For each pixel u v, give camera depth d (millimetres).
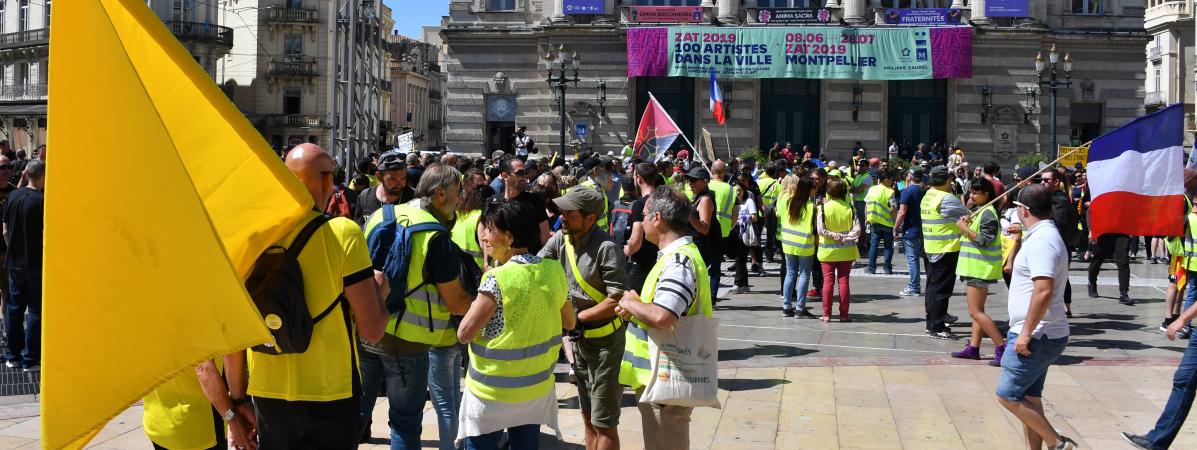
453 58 44469
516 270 6047
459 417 6676
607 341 7008
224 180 4520
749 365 11516
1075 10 43781
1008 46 42969
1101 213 10758
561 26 43156
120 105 3730
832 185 14633
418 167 13305
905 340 13305
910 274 17719
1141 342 13242
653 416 6312
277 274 4602
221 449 5773
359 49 29328
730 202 15648
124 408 3830
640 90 44031
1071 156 25109
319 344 4805
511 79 44375
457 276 6625
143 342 3832
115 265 3783
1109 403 9742
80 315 3771
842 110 43844
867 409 9422
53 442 3752
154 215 3805
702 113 43875
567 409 9391
